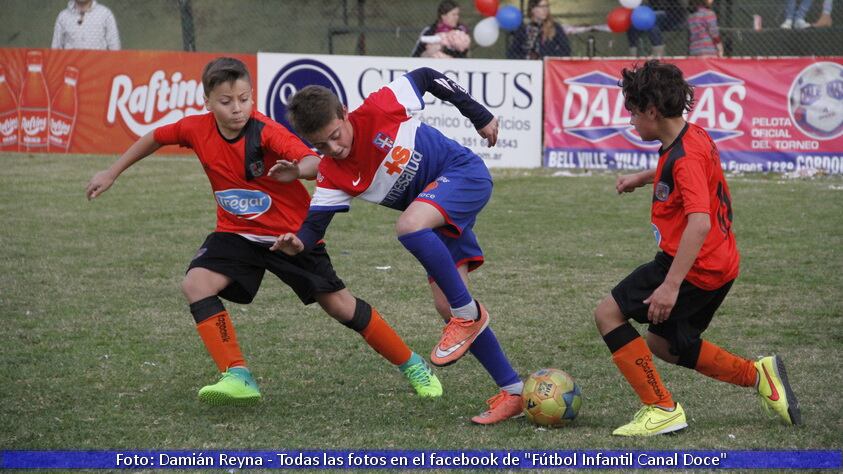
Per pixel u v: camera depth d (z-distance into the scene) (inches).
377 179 314.2
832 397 333.4
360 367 378.3
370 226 701.3
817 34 1066.1
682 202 281.3
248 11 1240.2
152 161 988.6
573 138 974.4
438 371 374.9
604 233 672.4
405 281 533.0
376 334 335.3
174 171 933.2
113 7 1215.6
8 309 462.3
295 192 329.4
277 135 319.0
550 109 975.6
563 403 302.2
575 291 509.0
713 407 323.0
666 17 1055.0
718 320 448.5
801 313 459.8
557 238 653.9
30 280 523.5
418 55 1042.7
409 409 325.7
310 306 476.4
